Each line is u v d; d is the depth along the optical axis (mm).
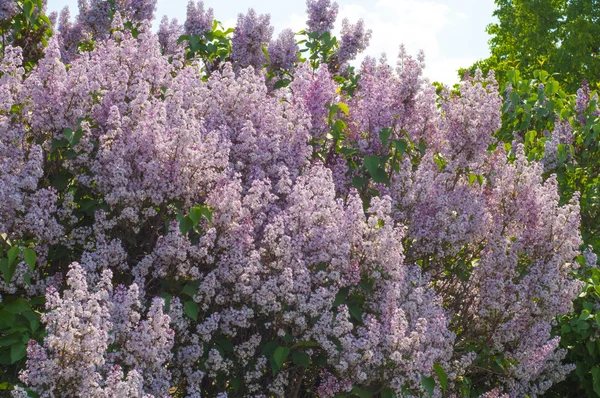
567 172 9969
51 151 5484
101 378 4012
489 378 7098
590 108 10203
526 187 6941
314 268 5535
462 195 6988
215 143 5516
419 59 6984
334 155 7160
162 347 4516
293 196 5594
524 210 6898
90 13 9617
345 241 5527
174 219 5676
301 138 6574
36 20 8445
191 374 5219
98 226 5262
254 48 9062
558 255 6641
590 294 7449
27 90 5391
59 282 5121
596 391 7094
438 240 6562
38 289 5129
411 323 5680
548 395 7953
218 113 6391
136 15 9773
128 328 4402
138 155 5461
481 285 6777
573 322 7199
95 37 9781
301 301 5176
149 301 5426
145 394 4141
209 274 5246
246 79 6633
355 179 6832
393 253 5559
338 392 5195
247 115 6566
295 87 7402
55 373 3943
